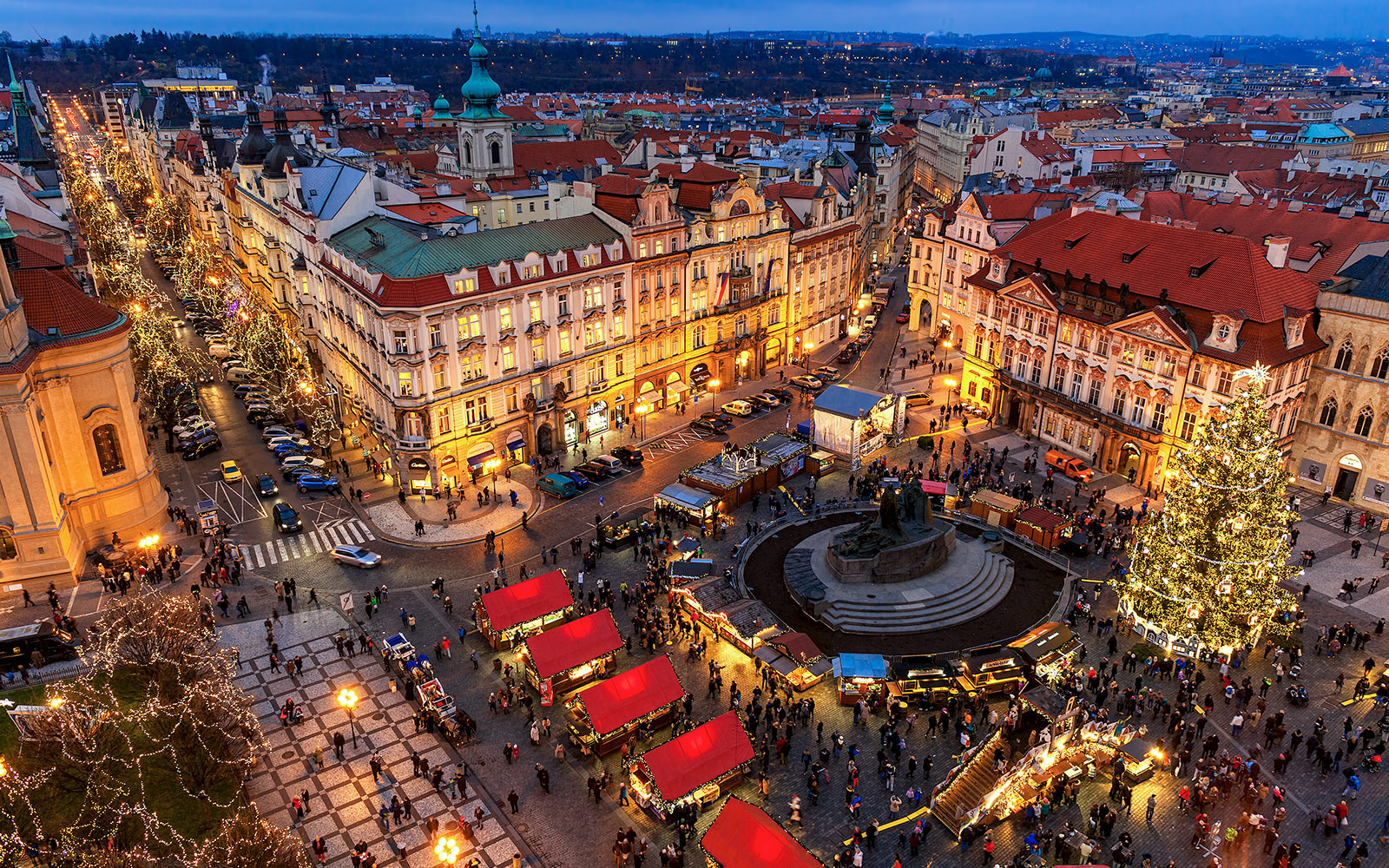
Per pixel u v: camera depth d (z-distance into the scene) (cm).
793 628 6850
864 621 6825
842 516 8569
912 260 14538
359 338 9219
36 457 7062
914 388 12012
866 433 9769
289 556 7925
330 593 7369
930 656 6306
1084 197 12850
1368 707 5938
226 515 8625
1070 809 5203
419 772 5475
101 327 7594
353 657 6594
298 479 9106
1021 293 10081
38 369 7275
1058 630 6425
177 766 5181
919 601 7000
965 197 13112
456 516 8612
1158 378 8631
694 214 11212
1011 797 5212
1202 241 8844
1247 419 6012
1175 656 6419
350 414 10362
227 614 7031
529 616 6594
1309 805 5169
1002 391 10631
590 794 5338
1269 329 8050
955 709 5956
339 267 9494
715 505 8338
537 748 5728
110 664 5522
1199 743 5681
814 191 13012
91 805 4991
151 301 13425
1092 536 8100
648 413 11212
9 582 7181
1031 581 7481
